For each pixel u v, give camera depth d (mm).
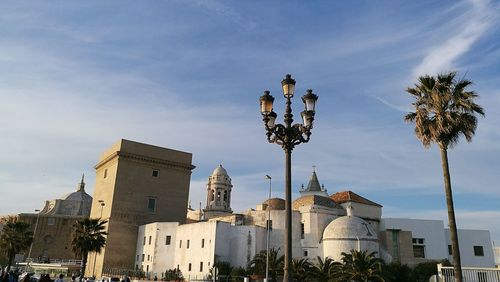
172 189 82250
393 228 68250
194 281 55719
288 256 15289
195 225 64875
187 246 65062
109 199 76438
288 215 15766
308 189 88688
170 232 69125
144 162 79875
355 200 71812
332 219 65562
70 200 115812
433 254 68125
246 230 61781
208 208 100375
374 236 58875
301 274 52250
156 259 68500
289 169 16391
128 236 74812
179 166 84000
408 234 67812
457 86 28094
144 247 72188
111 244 72625
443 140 27047
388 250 66625
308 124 17125
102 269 70688
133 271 68938
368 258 48750
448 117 26578
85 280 51844
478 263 70688
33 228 105188
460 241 71500
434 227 69562
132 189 77312
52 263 86188
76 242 56062
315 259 61219
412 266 64812
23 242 68750
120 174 76625
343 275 47750
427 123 27828
